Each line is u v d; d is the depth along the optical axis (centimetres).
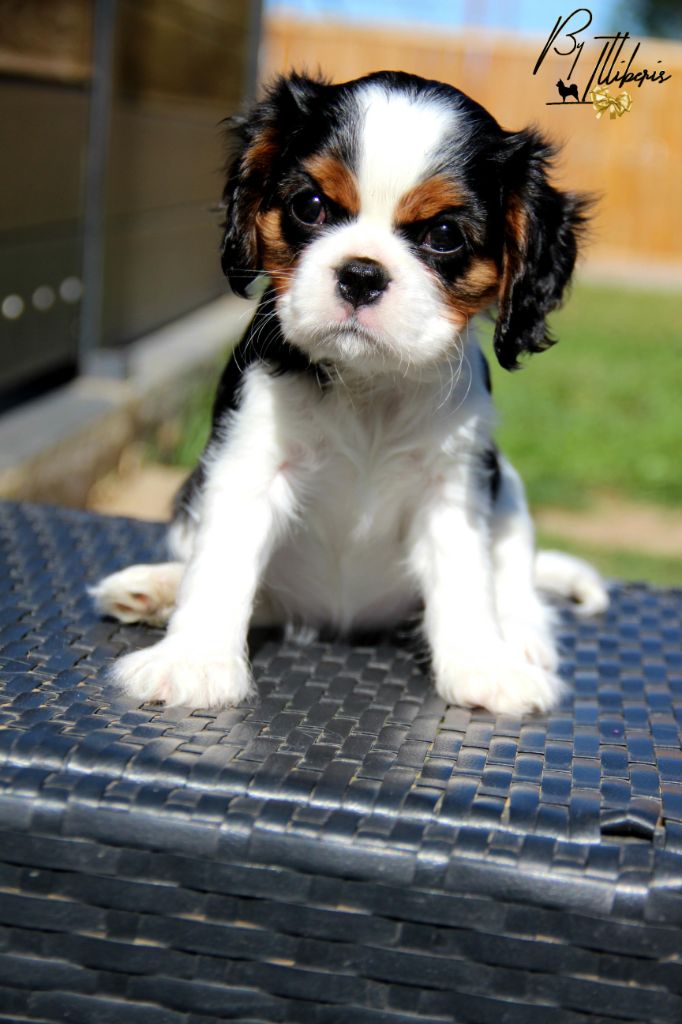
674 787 57
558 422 205
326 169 65
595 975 52
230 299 236
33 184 121
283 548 73
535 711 64
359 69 447
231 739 58
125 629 69
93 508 127
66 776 54
